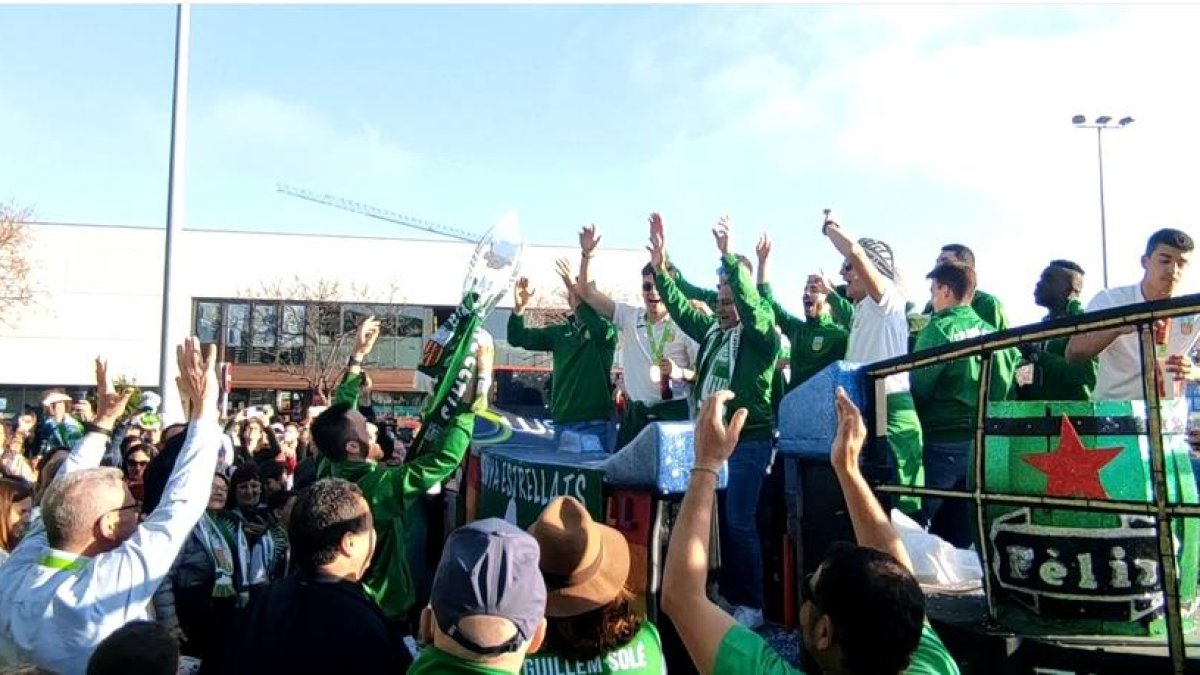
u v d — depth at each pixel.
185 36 13.34
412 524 5.57
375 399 43.97
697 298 7.14
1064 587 2.73
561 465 4.18
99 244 45.97
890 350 4.60
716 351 5.16
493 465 4.85
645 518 3.68
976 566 3.48
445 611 2.17
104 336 45.78
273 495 5.75
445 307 47.41
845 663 2.02
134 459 6.96
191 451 3.35
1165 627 2.71
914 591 2.01
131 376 45.56
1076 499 2.58
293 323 45.16
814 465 3.48
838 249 4.66
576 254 45.84
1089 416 2.73
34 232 43.28
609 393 6.49
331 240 46.41
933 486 4.39
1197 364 4.00
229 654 2.77
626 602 2.55
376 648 2.73
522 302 6.96
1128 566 2.69
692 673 3.60
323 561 2.87
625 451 3.78
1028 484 2.81
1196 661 2.43
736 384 4.77
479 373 4.10
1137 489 2.68
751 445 4.57
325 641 2.71
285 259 45.62
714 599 4.44
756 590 4.39
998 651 2.71
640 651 2.57
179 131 13.26
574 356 6.49
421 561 5.60
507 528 2.28
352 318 45.25
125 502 3.27
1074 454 2.73
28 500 4.25
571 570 2.48
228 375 7.90
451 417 3.99
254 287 44.88
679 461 3.62
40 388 44.81
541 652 2.48
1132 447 2.70
